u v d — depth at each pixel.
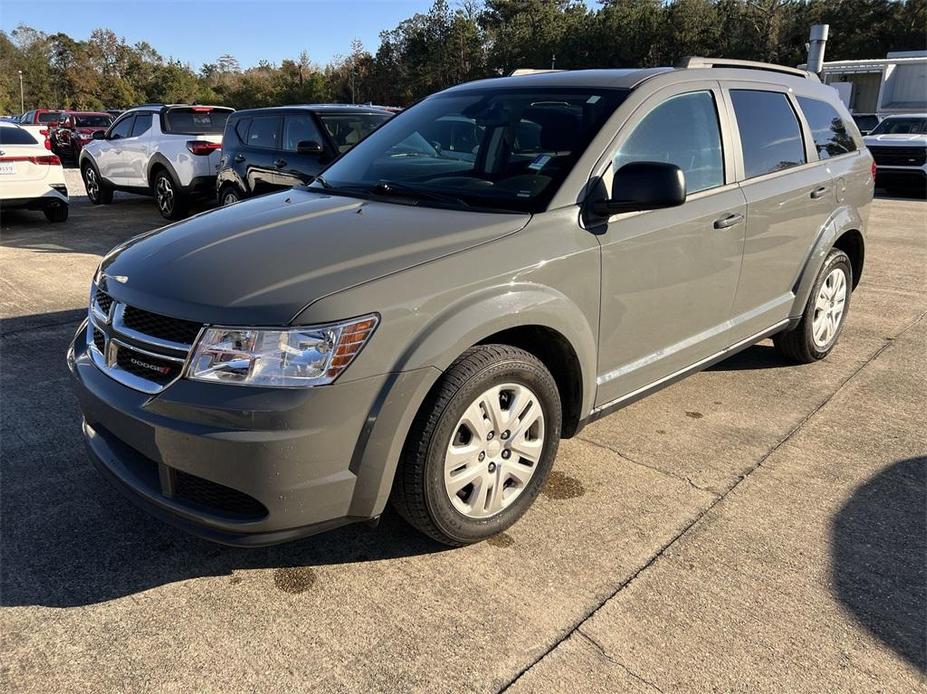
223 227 2.92
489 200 3.01
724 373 4.68
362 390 2.29
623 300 3.10
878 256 8.55
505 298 2.59
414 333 2.38
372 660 2.25
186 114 11.01
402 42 76.19
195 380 2.28
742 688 2.15
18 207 9.88
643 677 2.19
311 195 3.42
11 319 5.66
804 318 4.53
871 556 2.77
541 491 3.07
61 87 93.62
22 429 3.75
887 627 2.40
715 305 3.68
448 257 2.54
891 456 3.56
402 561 2.74
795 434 3.80
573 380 2.99
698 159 3.50
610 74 3.53
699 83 3.58
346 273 2.40
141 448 2.40
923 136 15.09
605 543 2.85
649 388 3.42
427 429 2.46
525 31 64.31
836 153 4.67
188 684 2.15
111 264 2.83
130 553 2.77
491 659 2.25
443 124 3.59
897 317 6.01
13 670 2.19
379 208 3.06
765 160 3.96
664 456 3.56
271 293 2.31
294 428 2.21
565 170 2.98
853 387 4.44
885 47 51.62
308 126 8.16
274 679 2.17
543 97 3.42
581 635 2.35
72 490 3.18
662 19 54.03
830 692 2.14
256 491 2.25
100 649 2.28
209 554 2.77
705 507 3.11
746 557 2.76
